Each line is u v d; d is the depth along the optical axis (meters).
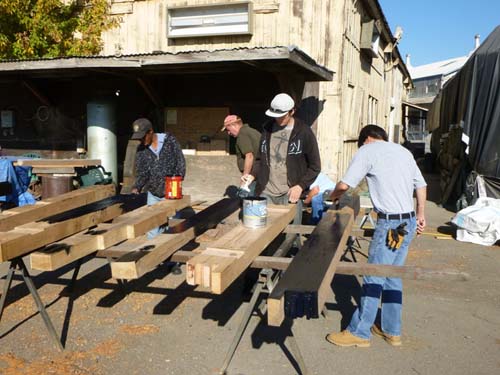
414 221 3.47
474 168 9.30
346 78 9.59
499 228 6.89
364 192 8.96
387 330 3.66
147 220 3.54
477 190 9.02
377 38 13.49
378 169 3.44
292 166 4.40
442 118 14.05
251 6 9.34
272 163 4.48
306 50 9.14
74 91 10.38
